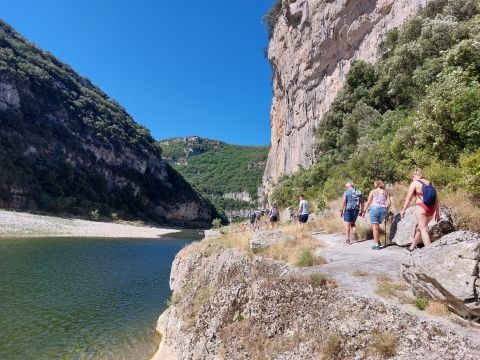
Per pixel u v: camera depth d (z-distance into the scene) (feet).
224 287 27.07
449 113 37.11
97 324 44.68
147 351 36.37
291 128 160.35
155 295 60.29
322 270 22.03
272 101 206.18
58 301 54.34
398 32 89.56
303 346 16.89
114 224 247.09
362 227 34.24
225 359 21.15
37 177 271.90
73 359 34.50
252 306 22.24
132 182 385.09
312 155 134.10
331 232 39.50
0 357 34.42
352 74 101.81
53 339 39.37
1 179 225.76
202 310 27.94
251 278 25.36
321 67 135.64
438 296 14.78
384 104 89.66
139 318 47.44
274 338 19.16
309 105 143.02
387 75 83.76
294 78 154.40
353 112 90.89
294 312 19.10
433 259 15.01
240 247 33.63
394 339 13.82
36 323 44.16
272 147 202.18
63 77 393.29
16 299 54.13
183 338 29.35
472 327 13.43
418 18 76.84
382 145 54.75
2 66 287.07
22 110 297.74
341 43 123.54
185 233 252.83
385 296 16.66
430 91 41.60
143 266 91.25
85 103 388.16
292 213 66.64
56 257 96.53
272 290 21.47
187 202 451.94
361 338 14.84
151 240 175.73
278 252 28.02
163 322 41.75
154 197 420.36
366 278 19.93
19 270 76.28
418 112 43.78
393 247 26.81
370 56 108.68
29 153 281.74
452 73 39.29
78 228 185.78
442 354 12.32
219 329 23.65
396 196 39.27
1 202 220.02
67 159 319.06
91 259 97.86
